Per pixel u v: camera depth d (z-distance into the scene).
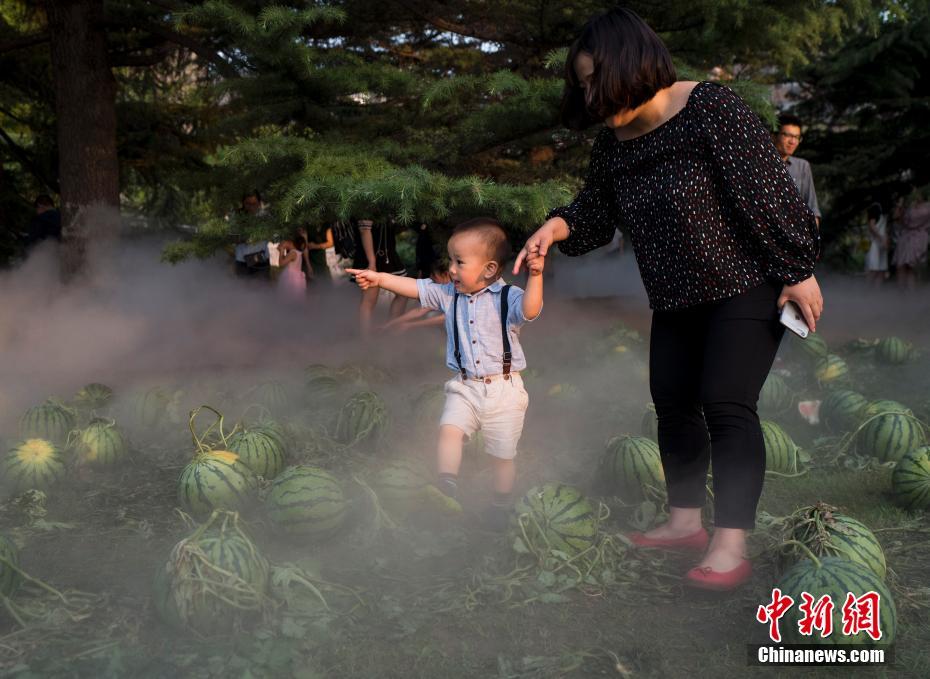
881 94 20.59
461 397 4.88
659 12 9.05
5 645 3.33
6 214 16.73
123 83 18.77
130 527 4.75
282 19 8.26
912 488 4.84
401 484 4.67
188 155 17.17
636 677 3.15
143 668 3.11
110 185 12.31
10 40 13.15
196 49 11.23
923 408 7.19
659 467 5.12
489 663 3.25
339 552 4.37
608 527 4.71
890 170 21.12
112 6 11.89
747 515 3.82
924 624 3.48
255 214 9.35
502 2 9.86
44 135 17.48
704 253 3.76
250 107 9.80
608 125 3.82
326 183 7.97
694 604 3.74
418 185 7.71
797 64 15.98
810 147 21.97
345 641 3.38
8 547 3.88
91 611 3.65
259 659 3.17
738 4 8.59
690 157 3.73
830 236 22.69
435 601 3.75
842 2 10.16
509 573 3.94
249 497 4.86
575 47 3.78
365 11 10.91
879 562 3.67
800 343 9.09
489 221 4.81
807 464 5.90
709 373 3.87
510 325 4.77
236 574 3.45
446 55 13.34
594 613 3.65
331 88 9.30
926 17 19.19
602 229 4.41
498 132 9.29
